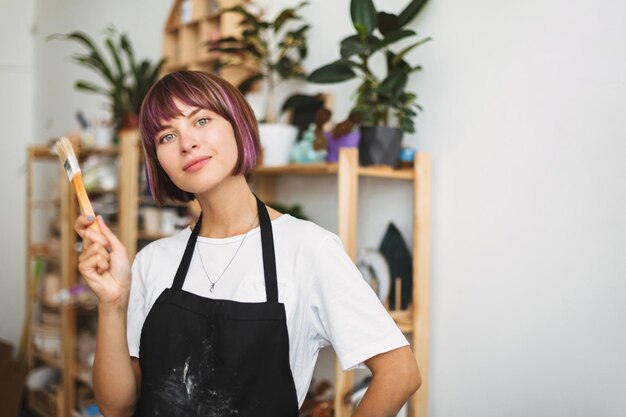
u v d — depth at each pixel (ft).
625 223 4.42
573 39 4.77
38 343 10.19
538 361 5.00
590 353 4.64
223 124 3.02
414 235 5.77
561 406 4.83
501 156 5.30
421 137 6.04
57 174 13.16
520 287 5.14
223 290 3.09
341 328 2.79
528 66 5.09
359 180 6.78
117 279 3.05
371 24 5.62
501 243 5.30
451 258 5.75
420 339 5.73
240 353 2.92
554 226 4.89
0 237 13.80
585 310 4.67
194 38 8.96
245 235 3.17
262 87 7.83
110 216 9.34
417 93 6.07
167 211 7.80
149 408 3.06
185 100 2.95
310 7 7.16
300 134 6.98
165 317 3.14
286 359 2.94
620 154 4.46
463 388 5.63
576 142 4.74
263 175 7.65
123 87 9.15
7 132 14.03
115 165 9.45
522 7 5.14
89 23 12.30
